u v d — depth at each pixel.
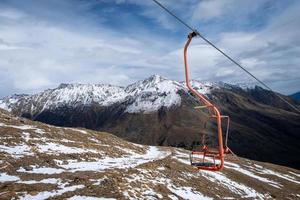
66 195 28.59
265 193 61.44
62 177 35.44
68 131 76.62
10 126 62.62
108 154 64.69
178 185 43.09
